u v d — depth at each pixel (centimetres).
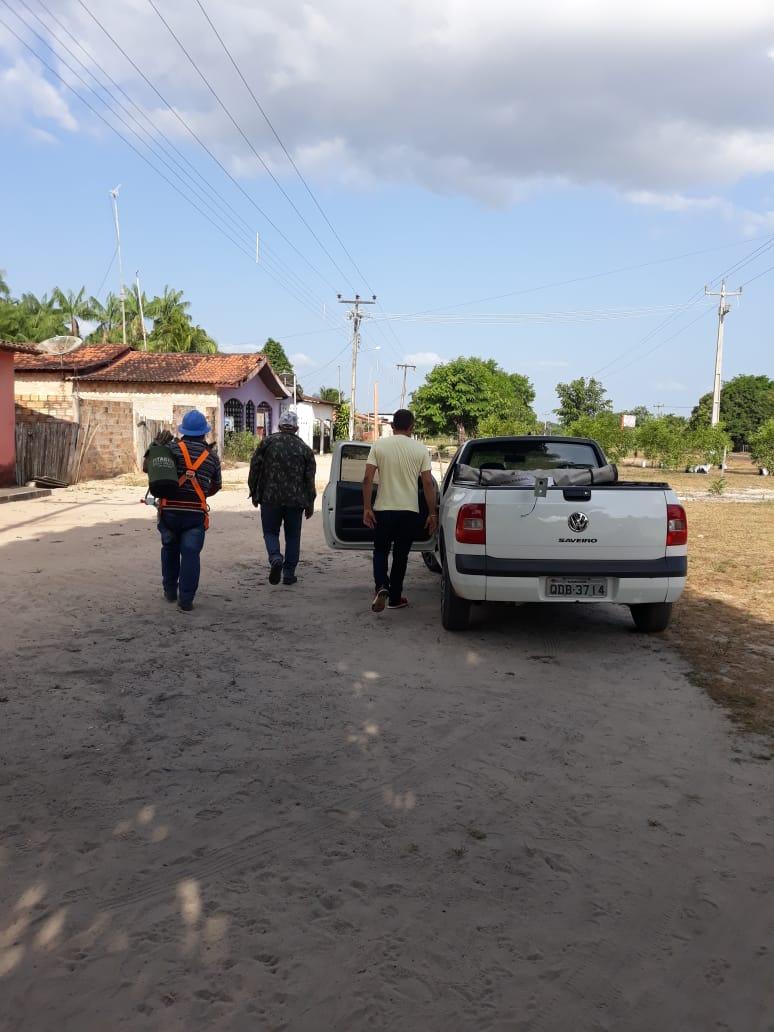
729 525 1443
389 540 665
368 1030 208
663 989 227
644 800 343
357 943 242
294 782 353
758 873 287
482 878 280
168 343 5909
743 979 232
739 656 566
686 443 3653
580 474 650
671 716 445
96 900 262
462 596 574
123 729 408
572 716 443
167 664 516
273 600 713
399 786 352
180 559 686
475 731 418
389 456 659
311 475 764
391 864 288
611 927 254
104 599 690
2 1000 216
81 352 3164
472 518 562
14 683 471
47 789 340
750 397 8588
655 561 561
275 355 7994
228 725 417
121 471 2223
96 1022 209
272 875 279
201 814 321
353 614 670
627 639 610
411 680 500
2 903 259
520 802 339
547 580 562
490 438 740
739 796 348
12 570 802
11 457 1692
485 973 231
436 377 6869
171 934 245
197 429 671
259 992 221
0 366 1641
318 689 478
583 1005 220
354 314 5006
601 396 7906
